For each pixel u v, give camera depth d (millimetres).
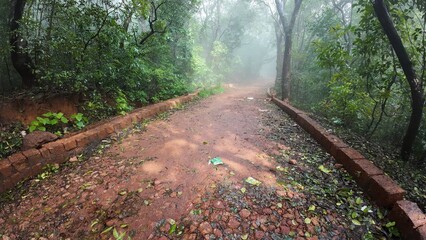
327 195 2387
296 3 8938
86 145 3551
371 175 2420
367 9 4113
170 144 3648
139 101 6336
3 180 2570
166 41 8852
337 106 5426
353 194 2414
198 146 3576
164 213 2129
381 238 1896
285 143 3754
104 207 2242
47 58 4469
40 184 2691
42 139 3180
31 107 4332
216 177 2654
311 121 4434
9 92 4910
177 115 5668
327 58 5293
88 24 4691
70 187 2588
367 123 5160
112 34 5086
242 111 6324
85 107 4613
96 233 1963
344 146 3170
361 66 4719
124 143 3717
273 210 2143
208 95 10383
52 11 4578
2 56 4590
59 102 4582
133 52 5730
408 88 4254
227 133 4227
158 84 7281
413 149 4109
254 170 2830
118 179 2684
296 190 2445
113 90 5207
